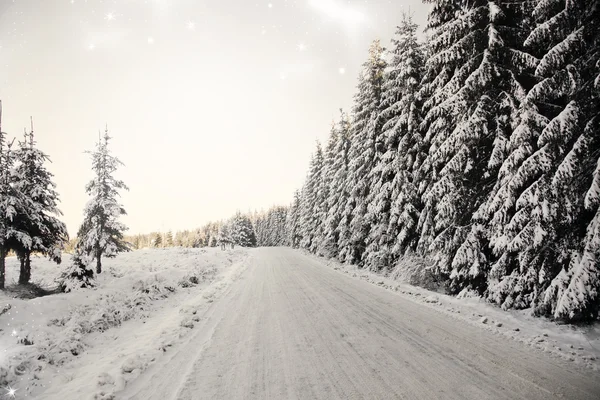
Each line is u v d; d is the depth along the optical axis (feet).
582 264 19.62
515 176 24.07
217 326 24.57
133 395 14.23
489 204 27.86
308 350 18.06
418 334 19.77
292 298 33.45
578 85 21.34
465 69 30.58
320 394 12.95
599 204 19.83
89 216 68.28
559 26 21.99
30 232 56.65
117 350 22.54
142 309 35.32
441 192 32.53
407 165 46.37
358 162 63.82
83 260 44.83
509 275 26.30
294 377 14.71
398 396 12.42
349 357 16.65
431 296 30.94
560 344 17.61
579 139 20.68
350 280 44.50
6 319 26.27
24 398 15.76
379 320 23.26
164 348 20.38
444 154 32.30
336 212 86.79
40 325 26.45
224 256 114.21
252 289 41.50
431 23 35.65
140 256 111.86
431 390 12.75
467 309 25.64
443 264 32.99
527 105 24.85
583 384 13.00
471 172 32.14
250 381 14.61
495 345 17.58
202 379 15.15
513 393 12.34
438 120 34.94
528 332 19.70
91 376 17.52
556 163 22.68
